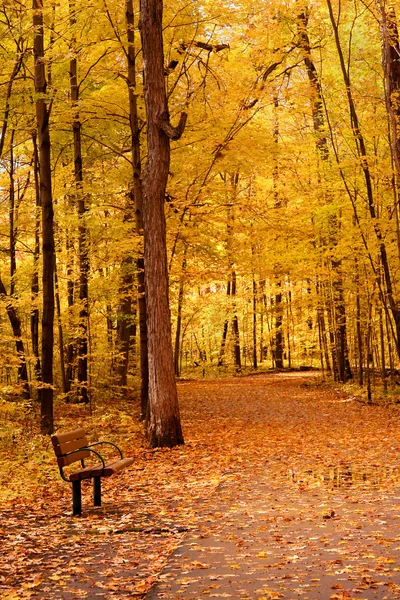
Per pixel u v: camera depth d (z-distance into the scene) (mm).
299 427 15180
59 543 6168
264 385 29125
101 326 21859
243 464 10602
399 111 17328
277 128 21750
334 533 6176
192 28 15031
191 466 10555
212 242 18062
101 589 4805
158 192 12828
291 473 9641
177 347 36156
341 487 8461
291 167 20531
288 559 5348
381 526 6387
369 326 20703
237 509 7426
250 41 15750
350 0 18000
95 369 21547
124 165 18859
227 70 15516
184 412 19156
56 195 18984
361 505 7379
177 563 5371
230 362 42156
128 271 18188
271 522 6742
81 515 7387
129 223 16359
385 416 16703
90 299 18500
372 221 17750
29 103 16281
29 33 15078
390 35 16328
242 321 44469
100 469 7520
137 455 11852
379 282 18984
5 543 6188
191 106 15578
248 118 15758
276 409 19375
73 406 18156
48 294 13781
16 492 8852
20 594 4703
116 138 18406
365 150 19109
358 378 25875
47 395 13680
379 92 19109
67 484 9500
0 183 19109
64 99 15055
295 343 42781
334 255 20328
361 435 13422
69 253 18453
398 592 4422
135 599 4527
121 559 5531
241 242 17922
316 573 4969
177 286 24953
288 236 20609
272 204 18484
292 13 17781
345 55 20484
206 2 14562
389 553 5414
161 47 12812
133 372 25672
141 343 15711
